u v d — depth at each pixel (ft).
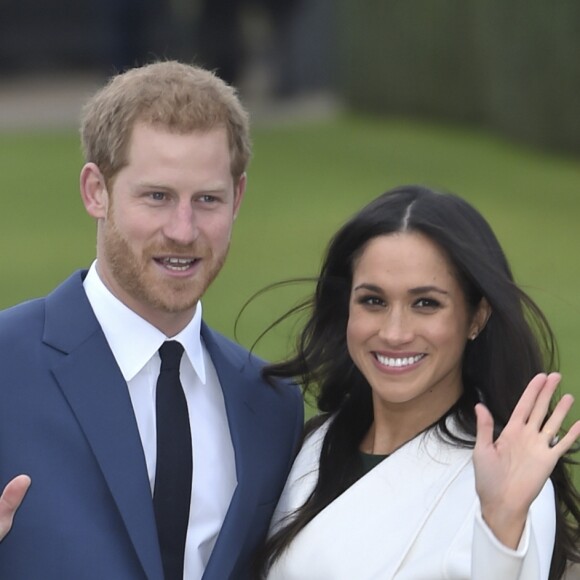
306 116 243.81
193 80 39.63
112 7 264.31
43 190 184.65
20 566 38.27
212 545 41.37
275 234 153.58
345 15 243.60
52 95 285.23
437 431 40.98
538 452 35.86
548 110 201.98
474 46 224.33
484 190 179.32
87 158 40.57
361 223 40.86
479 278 40.04
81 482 39.14
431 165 197.16
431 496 39.63
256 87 262.67
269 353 101.55
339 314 44.11
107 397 39.96
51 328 40.50
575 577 53.52
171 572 40.22
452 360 40.81
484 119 227.40
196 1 260.62
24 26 305.73
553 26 198.29
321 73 262.06
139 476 39.58
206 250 39.70
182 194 39.06
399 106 238.48
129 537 39.11
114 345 40.70
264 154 206.39
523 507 35.19
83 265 141.59
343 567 39.78
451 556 38.04
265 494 42.63
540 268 137.28
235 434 42.16
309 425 44.73
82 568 38.47
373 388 41.34
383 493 40.42
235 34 261.65
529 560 35.50
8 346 39.93
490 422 35.99
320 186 182.39
